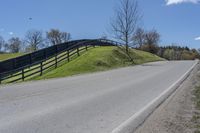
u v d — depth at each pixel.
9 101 12.66
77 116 9.93
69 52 44.22
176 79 23.34
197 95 14.91
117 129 8.42
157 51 106.56
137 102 12.92
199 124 9.15
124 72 31.73
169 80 22.66
